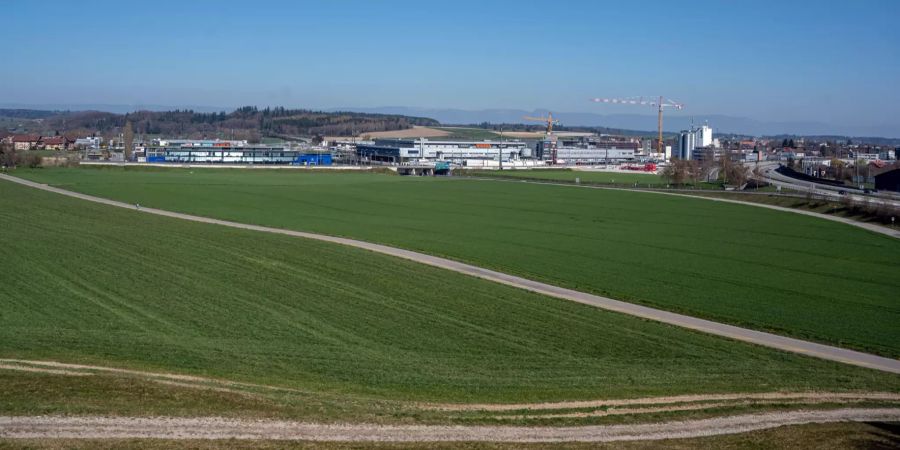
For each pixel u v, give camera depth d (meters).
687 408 40.72
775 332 59.78
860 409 42.22
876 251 99.56
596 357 51.22
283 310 60.69
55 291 64.25
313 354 49.25
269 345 50.94
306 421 35.03
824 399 43.91
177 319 56.91
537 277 79.00
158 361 45.84
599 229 118.56
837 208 140.50
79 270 73.31
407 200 161.75
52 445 30.33
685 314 64.81
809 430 37.66
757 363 51.31
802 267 88.06
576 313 63.22
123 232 99.62
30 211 118.00
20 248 83.81
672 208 149.00
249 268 77.44
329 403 38.16
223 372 44.16
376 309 62.03
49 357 45.00
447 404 39.97
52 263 76.19
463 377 45.50
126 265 76.62
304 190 178.75
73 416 33.31
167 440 31.59
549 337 55.62
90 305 60.09
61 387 36.72
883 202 135.75
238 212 132.88
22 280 67.88
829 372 49.88
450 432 35.16
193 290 66.69
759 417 39.81
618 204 156.38
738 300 70.56
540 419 37.81
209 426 33.41
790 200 155.00
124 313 58.06
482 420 37.16
